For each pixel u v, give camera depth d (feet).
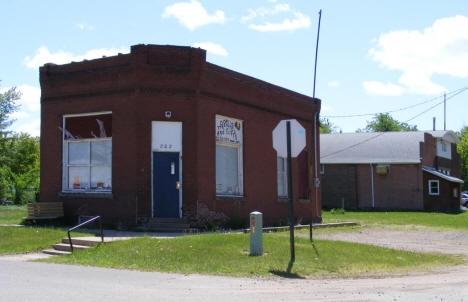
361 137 155.94
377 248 51.06
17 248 47.88
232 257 41.39
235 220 65.57
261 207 72.49
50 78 66.23
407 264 44.50
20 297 26.32
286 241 48.88
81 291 28.32
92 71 63.00
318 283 33.94
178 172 60.34
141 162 59.11
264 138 74.23
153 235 52.95
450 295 29.58
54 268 37.37
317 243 49.75
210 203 62.34
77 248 46.32
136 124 59.47
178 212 59.88
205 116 62.34
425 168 142.41
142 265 38.91
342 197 146.61
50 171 65.72
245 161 69.72
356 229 76.64
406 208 141.28
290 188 40.91
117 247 44.32
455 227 86.02
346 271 39.11
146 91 59.98
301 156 83.51
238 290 30.35
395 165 143.43
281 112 78.33
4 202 130.52
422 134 151.53
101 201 61.16
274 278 35.37
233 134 68.33
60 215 63.36
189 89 60.90
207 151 62.34
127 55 60.95
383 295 29.27
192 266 38.58
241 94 69.46
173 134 60.54
